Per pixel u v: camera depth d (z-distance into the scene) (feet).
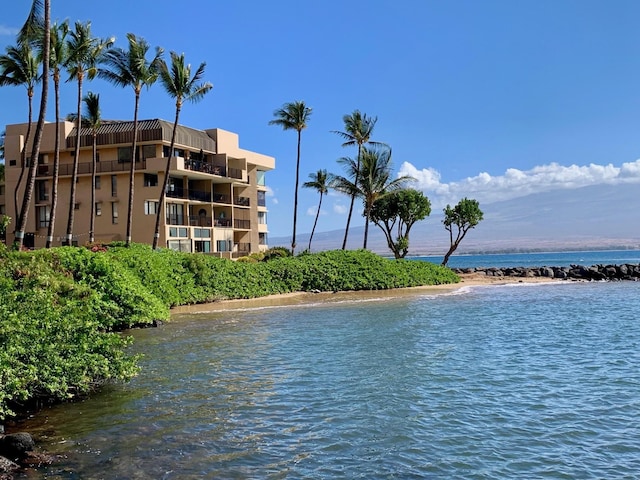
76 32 122.31
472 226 211.82
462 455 29.17
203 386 43.16
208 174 190.19
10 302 39.47
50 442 30.58
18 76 132.87
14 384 32.24
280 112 193.47
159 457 28.58
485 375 47.03
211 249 194.18
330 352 57.88
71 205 126.93
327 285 141.18
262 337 68.39
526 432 32.65
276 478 26.25
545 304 110.11
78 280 73.77
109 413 35.99
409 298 124.77
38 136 96.27
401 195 205.16
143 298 80.07
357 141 191.11
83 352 39.14
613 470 27.30
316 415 35.83
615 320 83.82
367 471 27.12
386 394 40.86
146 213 176.45
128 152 180.55
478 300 119.34
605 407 37.55
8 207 186.80
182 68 139.23
